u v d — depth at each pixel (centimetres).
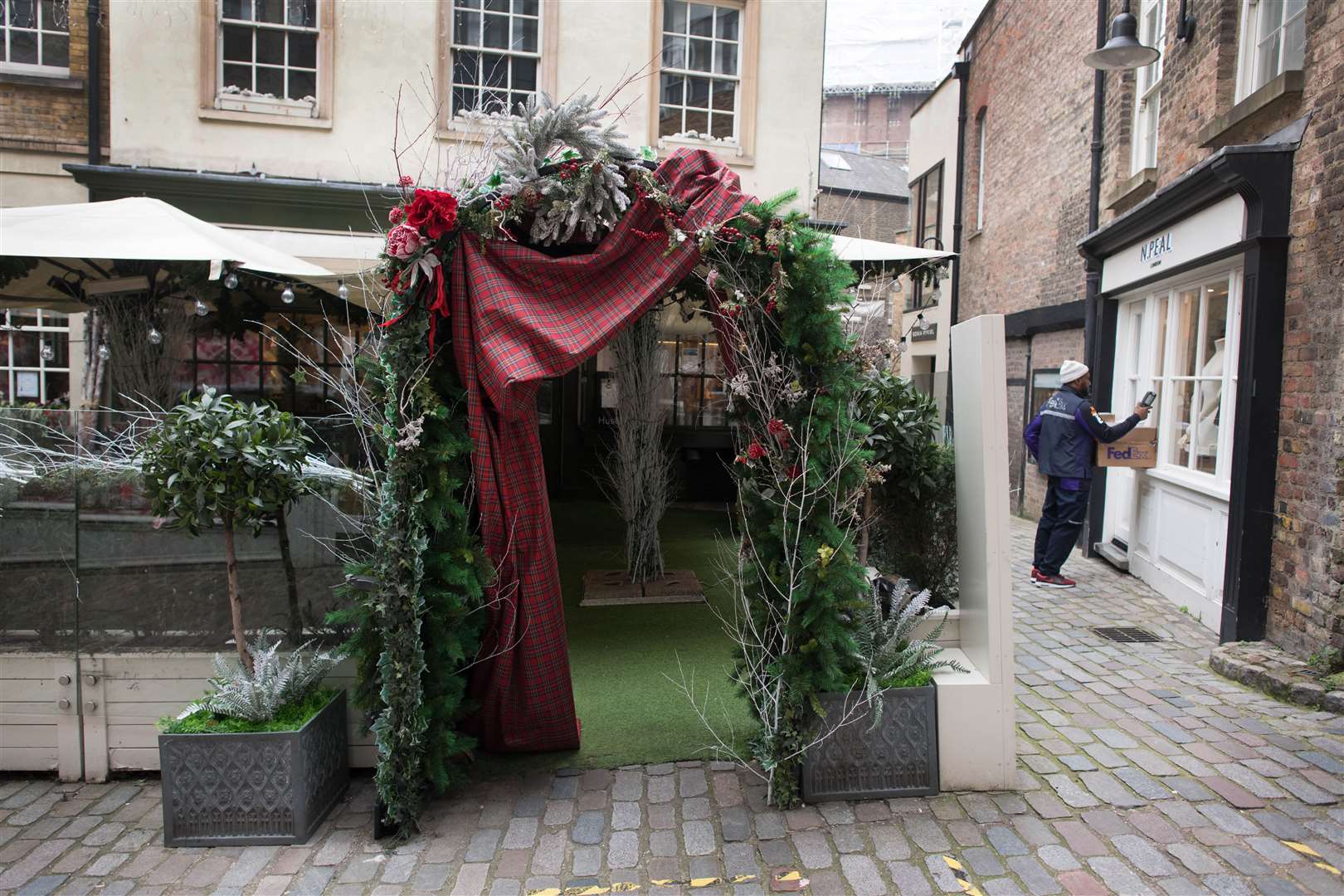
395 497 284
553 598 334
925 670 316
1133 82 719
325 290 563
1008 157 1041
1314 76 412
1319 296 404
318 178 704
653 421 612
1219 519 508
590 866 268
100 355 570
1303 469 417
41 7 791
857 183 1961
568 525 855
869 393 397
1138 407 598
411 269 279
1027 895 247
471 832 290
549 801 310
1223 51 519
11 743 333
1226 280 521
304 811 284
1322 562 400
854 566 296
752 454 304
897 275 513
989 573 309
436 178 339
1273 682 395
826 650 295
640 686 415
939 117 1362
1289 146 424
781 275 283
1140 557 649
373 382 299
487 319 286
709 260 296
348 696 328
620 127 747
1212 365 542
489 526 314
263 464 286
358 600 297
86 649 330
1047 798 303
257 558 328
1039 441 643
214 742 282
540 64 739
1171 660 455
